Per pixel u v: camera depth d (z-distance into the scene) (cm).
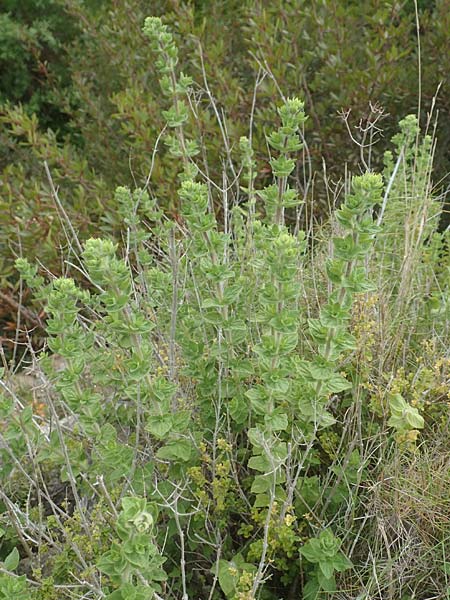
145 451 276
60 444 242
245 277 302
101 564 181
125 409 290
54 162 532
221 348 261
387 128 504
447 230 390
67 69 685
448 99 513
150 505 188
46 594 233
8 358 457
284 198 259
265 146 480
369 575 244
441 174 506
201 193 239
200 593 267
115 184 535
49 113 727
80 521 241
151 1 611
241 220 347
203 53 513
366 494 263
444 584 244
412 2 595
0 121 600
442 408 283
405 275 318
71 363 233
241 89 509
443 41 516
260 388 230
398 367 303
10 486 282
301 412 247
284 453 235
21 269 280
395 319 307
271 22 524
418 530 249
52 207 464
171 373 275
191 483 263
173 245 281
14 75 724
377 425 281
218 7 606
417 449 262
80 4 645
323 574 232
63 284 221
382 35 511
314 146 512
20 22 714
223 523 253
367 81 491
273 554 249
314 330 226
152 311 306
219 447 250
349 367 290
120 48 578
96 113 571
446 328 319
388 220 370
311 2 541
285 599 263
